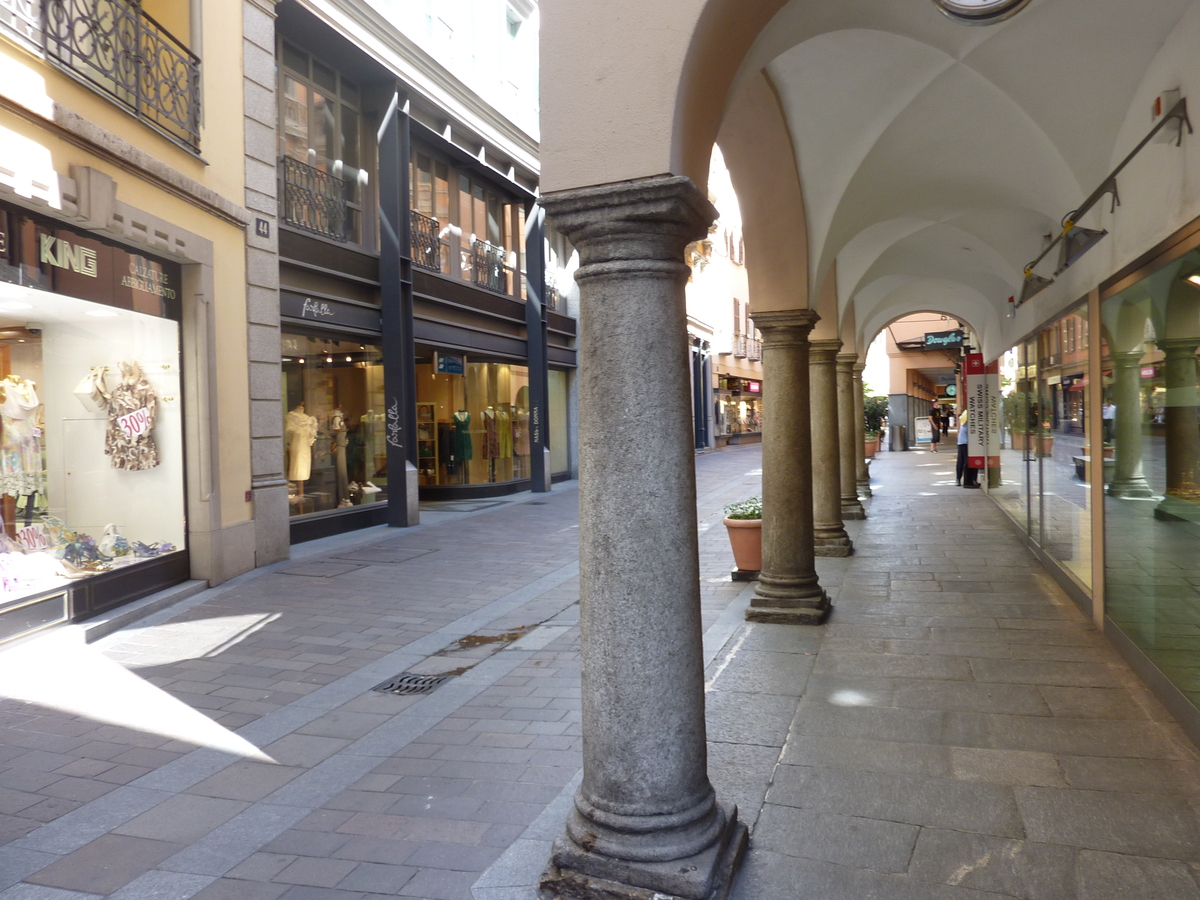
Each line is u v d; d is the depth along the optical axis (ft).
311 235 41.50
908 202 27.55
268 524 34.12
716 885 9.85
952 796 12.28
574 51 10.32
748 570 29.19
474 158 57.62
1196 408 13.93
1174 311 14.97
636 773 10.19
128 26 26.50
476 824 12.22
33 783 14.10
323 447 43.19
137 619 25.21
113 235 25.62
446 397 60.64
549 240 72.90
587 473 10.45
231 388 31.76
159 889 10.72
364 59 44.96
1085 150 20.48
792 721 15.57
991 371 51.80
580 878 10.06
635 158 10.04
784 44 14.70
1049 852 10.62
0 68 20.40
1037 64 18.79
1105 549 20.70
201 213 30.07
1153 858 10.40
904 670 18.45
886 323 57.82
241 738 16.02
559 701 17.71
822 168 23.02
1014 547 34.60
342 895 10.43
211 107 31.35
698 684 10.56
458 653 21.83
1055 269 26.81
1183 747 13.79
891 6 16.69
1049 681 17.38
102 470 25.63
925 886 9.97
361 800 13.20
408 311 47.93
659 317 10.28
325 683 19.40
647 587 10.18
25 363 22.79
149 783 14.03
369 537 42.09
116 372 26.35
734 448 126.62
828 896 9.86
